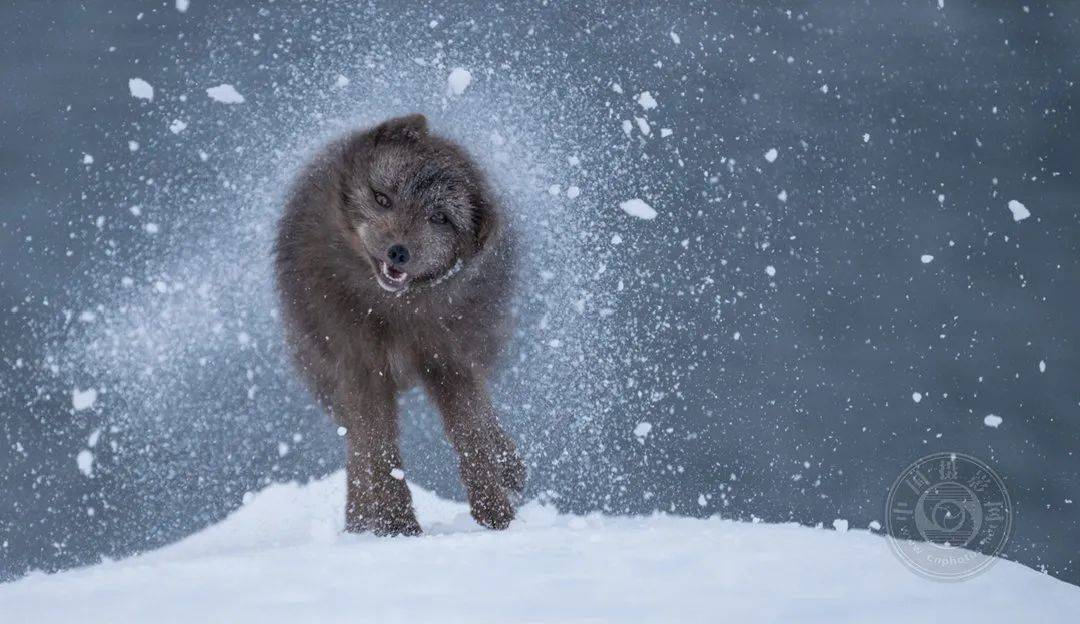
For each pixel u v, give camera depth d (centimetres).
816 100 3747
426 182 1265
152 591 896
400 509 1332
